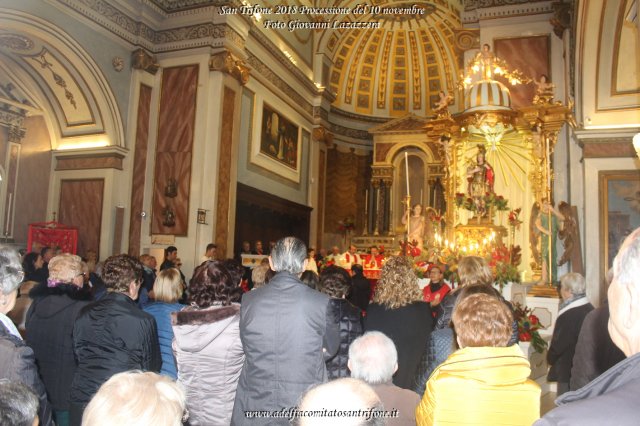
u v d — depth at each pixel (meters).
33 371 2.20
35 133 13.62
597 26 9.19
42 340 3.31
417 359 3.60
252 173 15.07
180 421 1.50
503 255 8.91
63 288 3.44
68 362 3.27
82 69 11.80
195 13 13.09
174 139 12.95
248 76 13.88
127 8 12.59
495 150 11.62
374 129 20.95
